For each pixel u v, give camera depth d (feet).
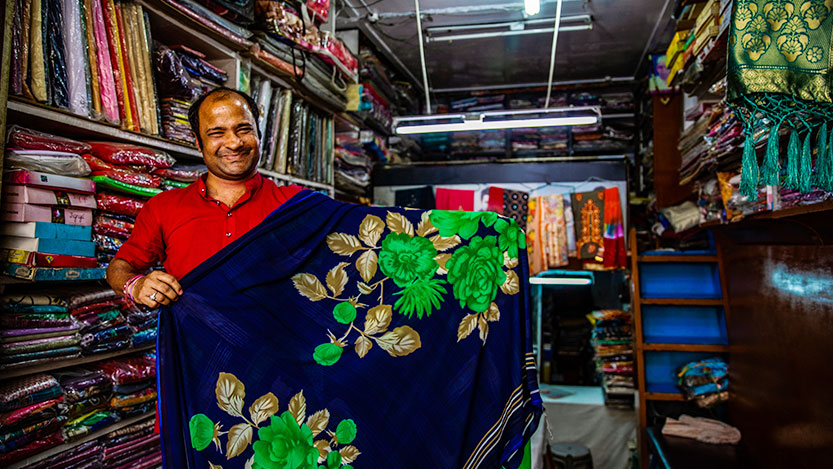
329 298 5.35
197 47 8.48
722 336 12.37
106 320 6.32
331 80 11.88
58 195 5.69
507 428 5.28
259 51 9.33
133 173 6.73
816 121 5.44
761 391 9.76
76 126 6.01
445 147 24.31
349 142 14.78
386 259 5.59
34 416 5.37
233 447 4.66
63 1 5.86
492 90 23.91
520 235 5.73
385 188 18.99
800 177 5.43
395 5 15.56
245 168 5.48
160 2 7.15
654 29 17.29
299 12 10.36
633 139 22.89
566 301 22.35
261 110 9.84
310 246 5.47
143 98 6.95
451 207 18.53
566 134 23.39
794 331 8.48
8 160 5.33
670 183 16.60
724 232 11.82
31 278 5.34
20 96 5.31
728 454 10.00
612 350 17.03
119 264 5.23
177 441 4.61
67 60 5.86
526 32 17.28
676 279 12.80
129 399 6.55
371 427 4.84
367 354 5.14
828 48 5.38
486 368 5.39
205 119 5.33
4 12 4.99
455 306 5.48
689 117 11.12
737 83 5.48
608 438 15.69
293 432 4.74
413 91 22.48
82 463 6.04
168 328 4.79
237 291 4.99
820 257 7.61
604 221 17.61
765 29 5.46
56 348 5.71
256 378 4.80
